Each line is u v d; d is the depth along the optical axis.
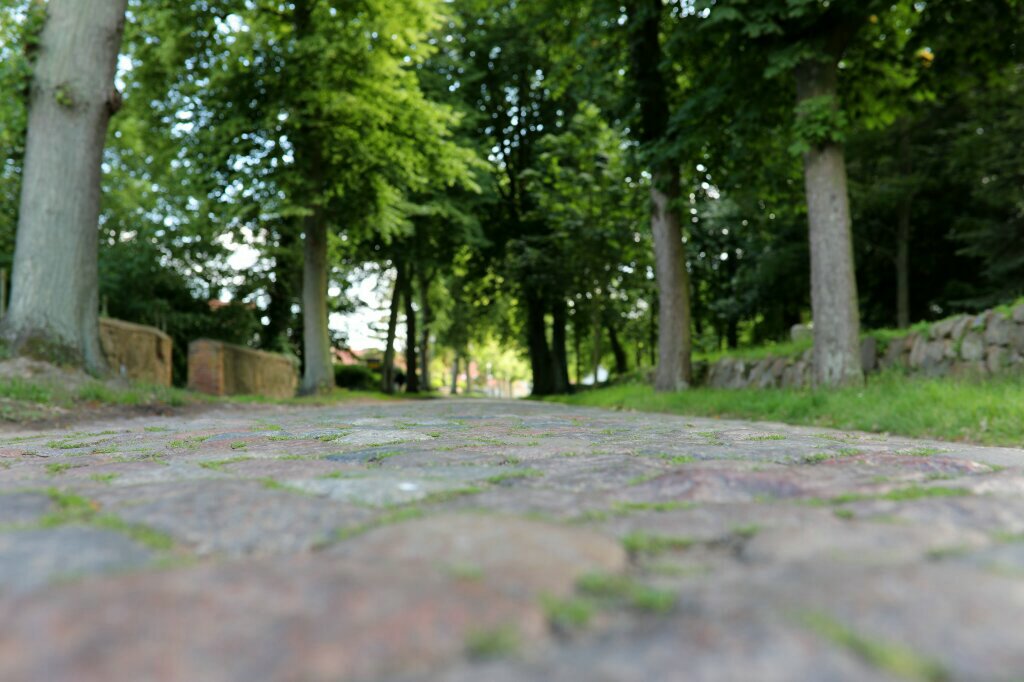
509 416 7.39
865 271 18.70
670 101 13.05
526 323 28.12
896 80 11.29
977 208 16.66
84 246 8.98
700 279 24.92
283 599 1.10
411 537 1.49
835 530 1.58
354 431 4.91
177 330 21.33
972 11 9.59
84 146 9.06
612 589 1.18
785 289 20.75
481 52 24.77
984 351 7.66
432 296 34.16
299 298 25.86
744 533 1.61
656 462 2.92
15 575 1.28
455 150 16.88
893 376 8.81
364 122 15.66
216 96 14.80
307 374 16.50
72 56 9.03
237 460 3.13
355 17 15.48
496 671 0.86
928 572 1.22
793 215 14.60
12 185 17.41
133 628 0.98
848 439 4.33
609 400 12.87
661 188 12.17
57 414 6.64
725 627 0.99
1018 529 1.59
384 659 0.89
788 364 11.15
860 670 0.85
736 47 9.64
